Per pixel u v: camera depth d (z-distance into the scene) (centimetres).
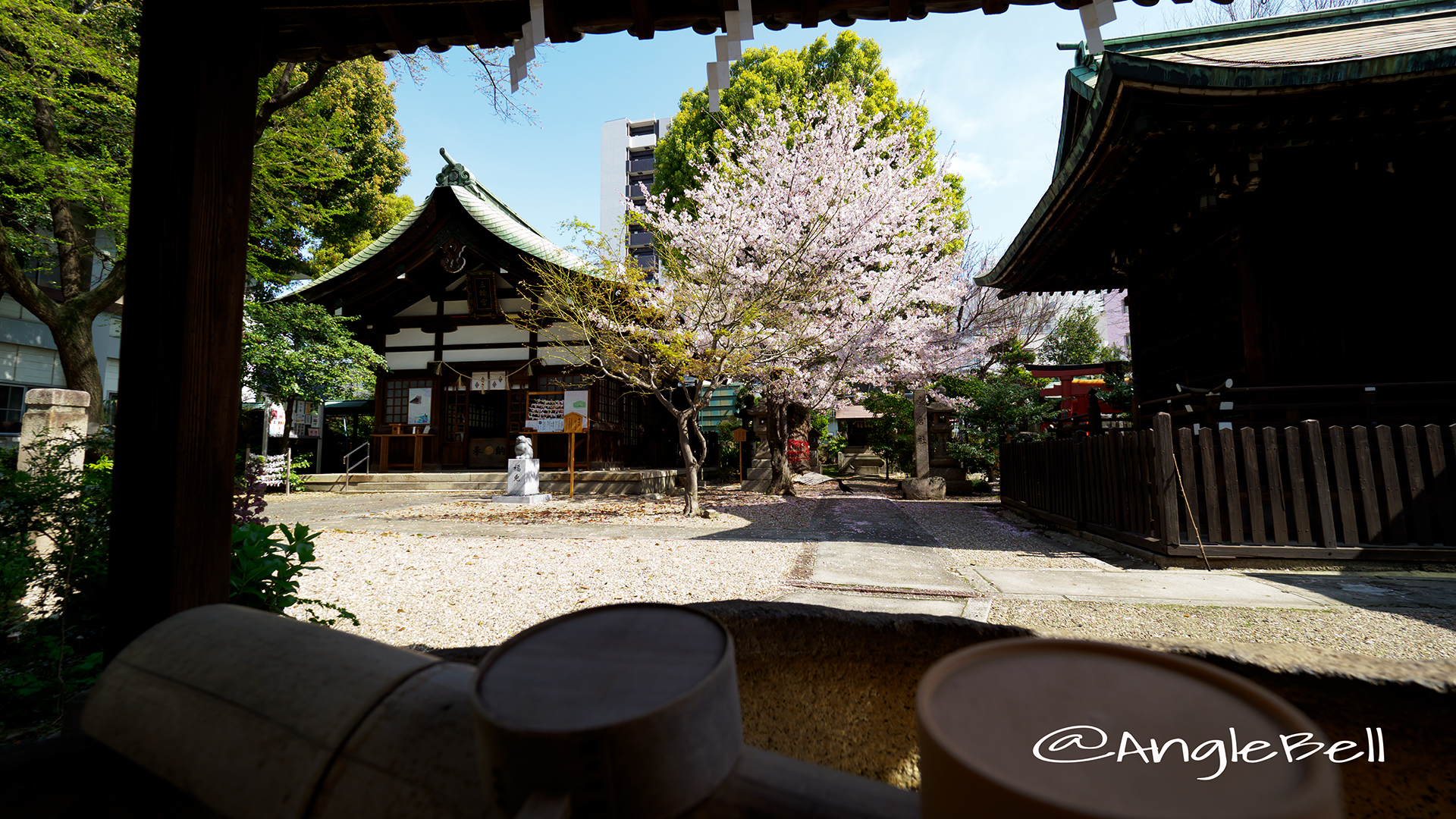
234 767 65
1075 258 832
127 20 803
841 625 123
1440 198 546
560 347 1403
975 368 1762
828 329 1173
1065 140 816
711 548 586
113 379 1470
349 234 1861
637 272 941
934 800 34
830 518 847
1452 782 78
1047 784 31
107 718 77
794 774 55
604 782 40
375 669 70
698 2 209
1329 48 584
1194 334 680
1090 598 363
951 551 563
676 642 55
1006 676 45
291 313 1188
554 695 47
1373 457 459
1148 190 600
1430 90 426
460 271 1415
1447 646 268
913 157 1292
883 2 204
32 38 712
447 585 428
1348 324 564
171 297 169
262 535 241
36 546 247
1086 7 200
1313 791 27
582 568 491
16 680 207
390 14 213
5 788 68
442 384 1501
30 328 1362
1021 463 898
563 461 1422
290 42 224
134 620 162
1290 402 556
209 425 174
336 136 922
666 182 1723
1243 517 472
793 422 1520
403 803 54
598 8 214
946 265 1341
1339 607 335
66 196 806
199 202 172
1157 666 44
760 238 1038
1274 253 584
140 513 165
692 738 45
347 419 1842
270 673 72
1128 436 542
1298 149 506
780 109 1333
